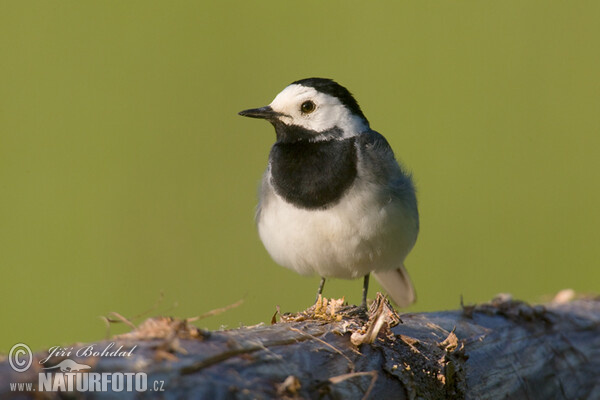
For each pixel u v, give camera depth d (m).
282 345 7.05
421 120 21.05
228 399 6.25
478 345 8.95
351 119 11.17
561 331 9.71
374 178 10.54
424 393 7.79
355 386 7.25
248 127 21.20
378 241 10.61
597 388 9.58
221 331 7.14
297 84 11.25
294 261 11.18
